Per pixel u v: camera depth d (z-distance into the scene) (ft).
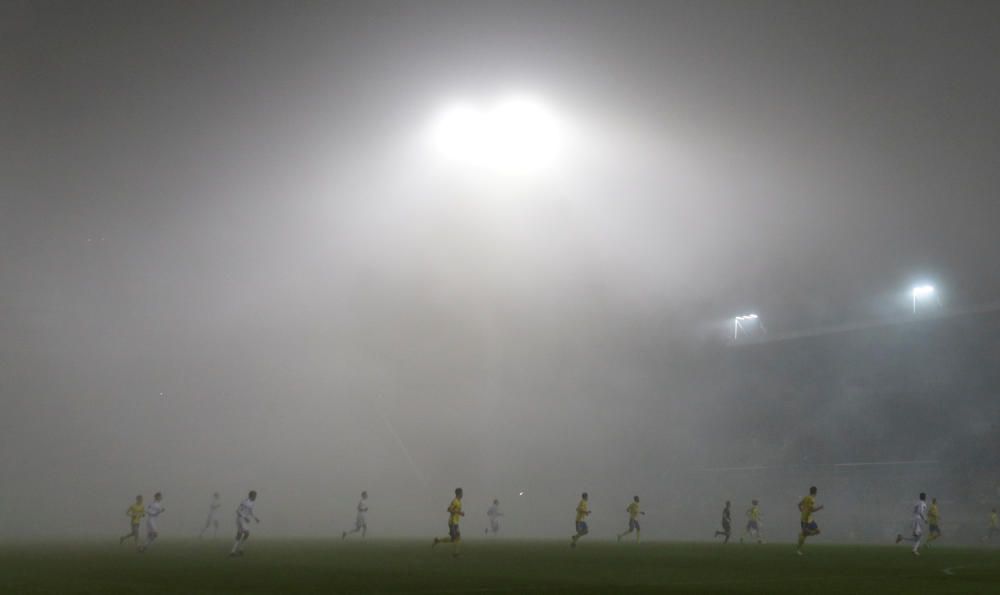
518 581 47.26
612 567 60.08
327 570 54.39
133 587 41.98
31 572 51.26
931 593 42.19
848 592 42.68
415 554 76.18
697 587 44.75
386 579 47.75
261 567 56.80
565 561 66.95
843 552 87.61
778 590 43.47
